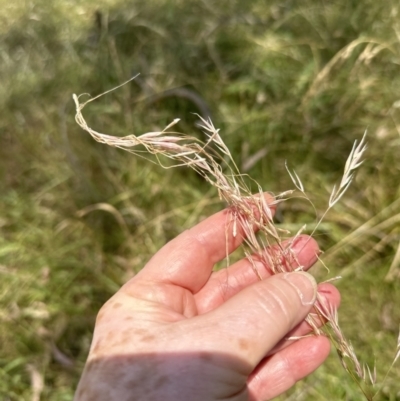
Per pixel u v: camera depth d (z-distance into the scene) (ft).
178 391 0.50
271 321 0.52
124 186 1.03
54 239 1.01
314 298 0.58
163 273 0.67
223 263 0.91
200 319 0.53
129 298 0.62
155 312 0.58
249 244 0.68
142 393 0.50
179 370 0.50
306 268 0.71
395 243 0.86
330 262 0.88
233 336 0.51
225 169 1.00
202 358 0.50
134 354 0.52
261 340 0.51
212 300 0.72
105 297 0.92
